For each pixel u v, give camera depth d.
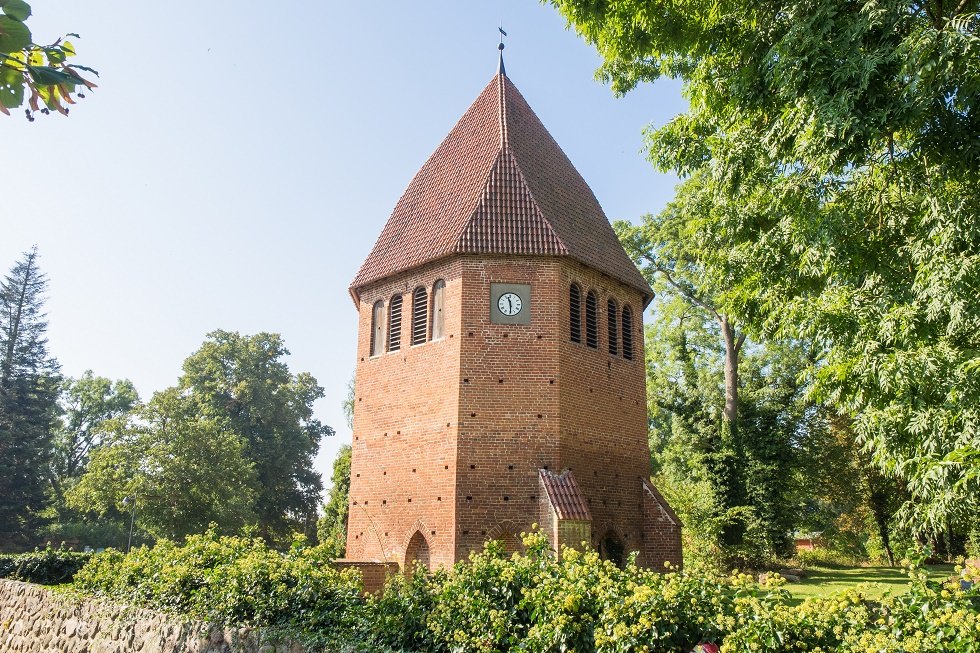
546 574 9.23
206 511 44.66
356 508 22.95
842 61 12.13
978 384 10.89
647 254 42.19
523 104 27.86
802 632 6.69
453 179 25.52
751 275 17.30
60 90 4.68
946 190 13.30
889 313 12.22
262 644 11.14
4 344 67.00
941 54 10.91
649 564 22.70
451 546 19.56
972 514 13.91
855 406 13.30
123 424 45.56
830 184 14.55
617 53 16.97
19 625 19.14
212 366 62.53
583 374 22.33
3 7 4.09
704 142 17.56
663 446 47.84
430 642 9.36
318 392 71.38
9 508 58.28
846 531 45.78
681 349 41.59
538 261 22.23
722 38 15.30
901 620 6.38
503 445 20.47
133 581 15.91
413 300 23.33
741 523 34.38
